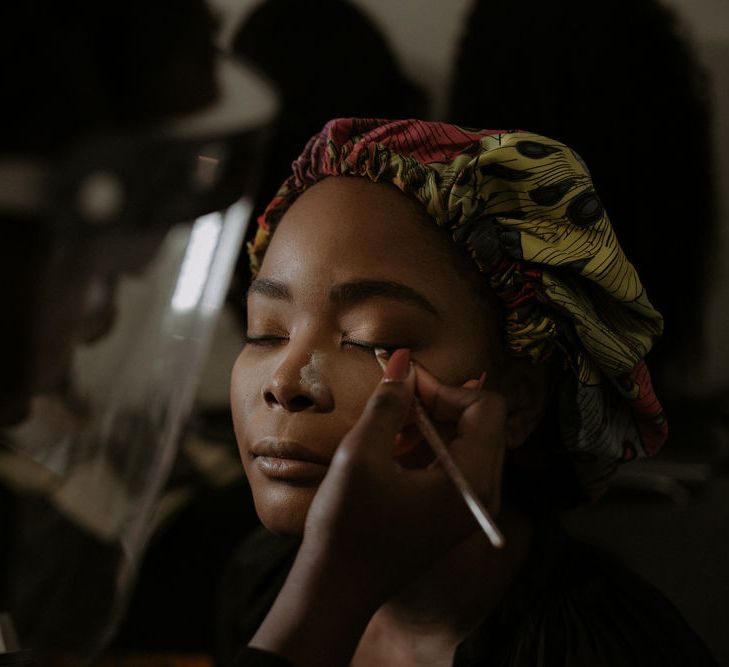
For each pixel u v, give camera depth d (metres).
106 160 0.42
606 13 1.53
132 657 1.19
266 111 0.47
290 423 0.69
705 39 1.59
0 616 0.57
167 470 0.59
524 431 0.79
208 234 0.51
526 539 0.82
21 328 0.46
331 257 0.72
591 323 0.73
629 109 1.53
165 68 0.43
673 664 0.76
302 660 0.52
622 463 0.84
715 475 1.55
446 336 0.72
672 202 1.55
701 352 1.62
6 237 0.43
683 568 1.51
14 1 0.40
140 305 0.50
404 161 0.73
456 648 0.76
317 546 0.54
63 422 0.52
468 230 0.72
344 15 1.58
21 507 0.55
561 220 0.73
